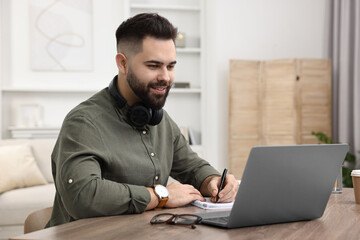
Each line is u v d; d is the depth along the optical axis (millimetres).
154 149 1603
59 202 1473
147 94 1413
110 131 1474
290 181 1090
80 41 4875
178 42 5008
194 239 938
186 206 1386
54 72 4836
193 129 5180
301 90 4645
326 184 1160
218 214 1197
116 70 4941
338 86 4875
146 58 1375
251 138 4742
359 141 4551
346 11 4691
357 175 1424
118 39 1455
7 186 3512
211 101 4977
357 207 1371
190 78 5160
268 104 4742
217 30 4914
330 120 4703
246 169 1005
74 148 1360
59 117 4836
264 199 1062
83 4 4879
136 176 1498
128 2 4883
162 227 1057
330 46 5008
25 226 1398
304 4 5113
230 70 4707
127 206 1239
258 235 984
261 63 4785
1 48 4699
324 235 992
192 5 5168
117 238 942
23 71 4762
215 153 4875
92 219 1165
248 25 5051
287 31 5094
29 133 4559
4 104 4730
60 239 936
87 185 1225
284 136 4660
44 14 4797
